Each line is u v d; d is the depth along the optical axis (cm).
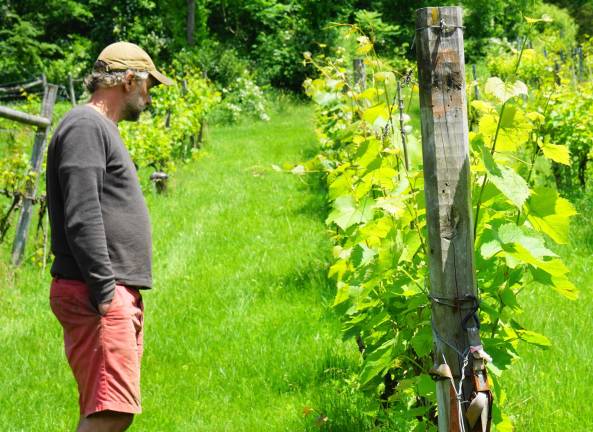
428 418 348
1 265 758
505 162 311
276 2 4062
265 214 1023
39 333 609
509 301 305
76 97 3462
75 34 4056
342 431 403
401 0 3841
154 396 476
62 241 330
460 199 263
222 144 1891
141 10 4259
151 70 348
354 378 446
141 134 1202
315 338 538
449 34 258
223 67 3184
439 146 261
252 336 562
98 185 319
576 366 459
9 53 3631
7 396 484
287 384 479
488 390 265
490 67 2448
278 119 2691
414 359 347
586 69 1766
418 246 308
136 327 343
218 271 761
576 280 632
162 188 1207
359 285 325
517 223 302
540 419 392
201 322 607
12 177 807
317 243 827
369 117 346
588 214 824
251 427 424
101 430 328
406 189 317
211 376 501
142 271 337
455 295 267
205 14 3959
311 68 3297
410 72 345
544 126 891
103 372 325
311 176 1241
